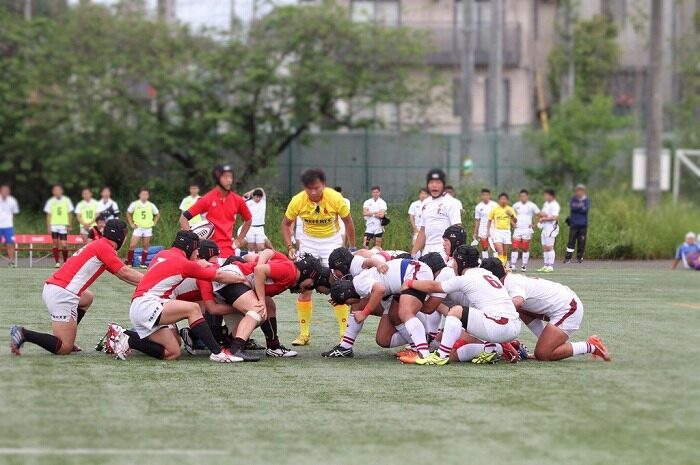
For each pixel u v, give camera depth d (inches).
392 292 1633.9
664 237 4426.7
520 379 1448.1
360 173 4734.3
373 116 5103.3
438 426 1135.0
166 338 1612.9
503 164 5078.7
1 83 4712.1
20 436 1071.0
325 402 1273.4
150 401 1268.5
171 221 4173.2
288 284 1647.4
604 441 1063.6
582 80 6456.7
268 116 4724.4
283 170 4739.2
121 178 4771.2
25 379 1412.4
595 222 4485.7
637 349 1765.5
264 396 1310.3
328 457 992.9
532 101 6397.6
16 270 3553.2
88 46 4845.0
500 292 1581.0
